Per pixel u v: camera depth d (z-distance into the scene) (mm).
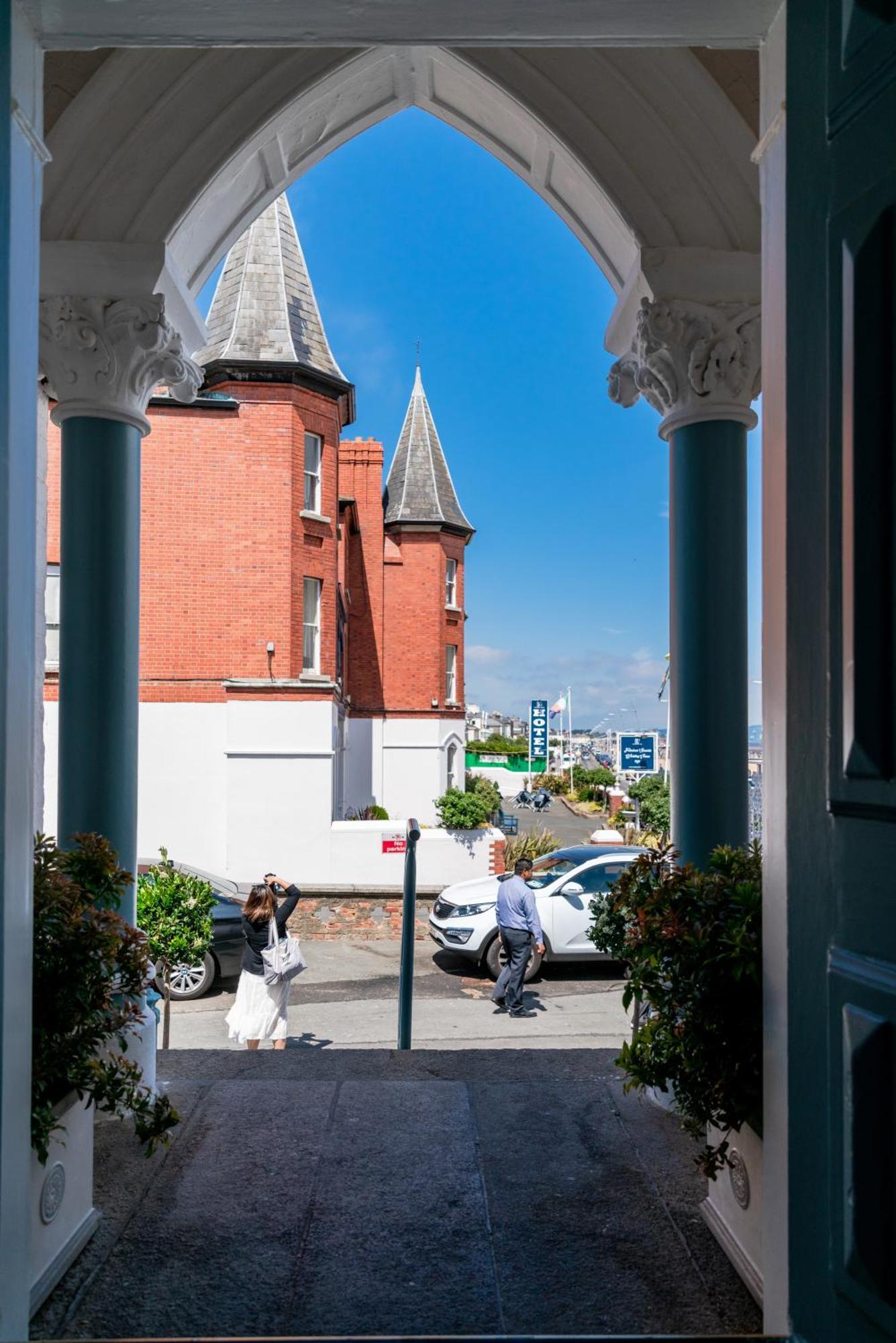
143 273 4820
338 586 21578
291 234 20453
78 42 2441
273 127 4992
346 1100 4750
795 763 1895
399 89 5699
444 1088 4934
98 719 4809
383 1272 3141
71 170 4750
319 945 15844
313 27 2486
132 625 4973
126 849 4883
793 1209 1868
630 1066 3188
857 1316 1615
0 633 2082
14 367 2164
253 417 18922
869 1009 1576
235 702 18547
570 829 37219
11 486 2152
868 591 1567
